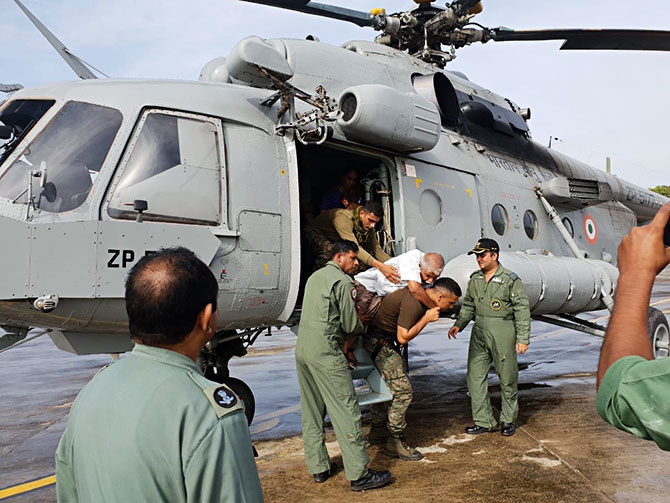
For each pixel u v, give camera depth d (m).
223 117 4.07
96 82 3.92
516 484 3.52
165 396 1.16
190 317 1.27
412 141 4.77
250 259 3.96
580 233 8.08
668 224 1.04
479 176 6.05
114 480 1.11
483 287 4.57
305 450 3.70
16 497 3.71
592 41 6.32
